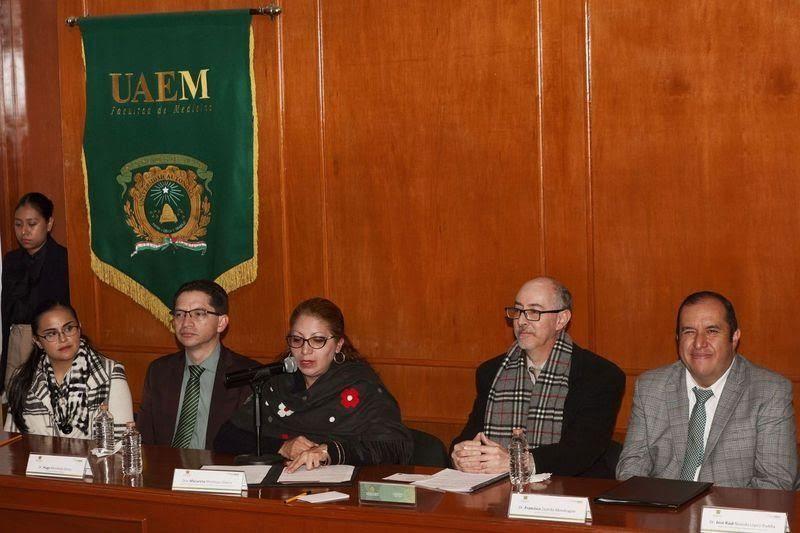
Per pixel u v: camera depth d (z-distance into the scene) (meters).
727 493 2.82
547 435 3.68
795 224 4.13
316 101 4.95
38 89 5.73
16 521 3.16
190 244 5.19
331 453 3.31
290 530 2.79
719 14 4.18
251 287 5.17
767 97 4.13
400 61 4.77
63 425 4.02
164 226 5.23
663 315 4.38
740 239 4.22
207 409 4.05
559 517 2.58
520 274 4.62
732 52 4.18
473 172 4.67
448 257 4.75
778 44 4.10
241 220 5.09
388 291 4.89
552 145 4.51
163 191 5.21
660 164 4.33
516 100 4.56
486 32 4.59
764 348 4.21
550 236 4.54
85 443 3.70
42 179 5.76
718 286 4.27
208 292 4.03
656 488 2.85
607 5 4.37
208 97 5.08
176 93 5.14
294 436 3.73
